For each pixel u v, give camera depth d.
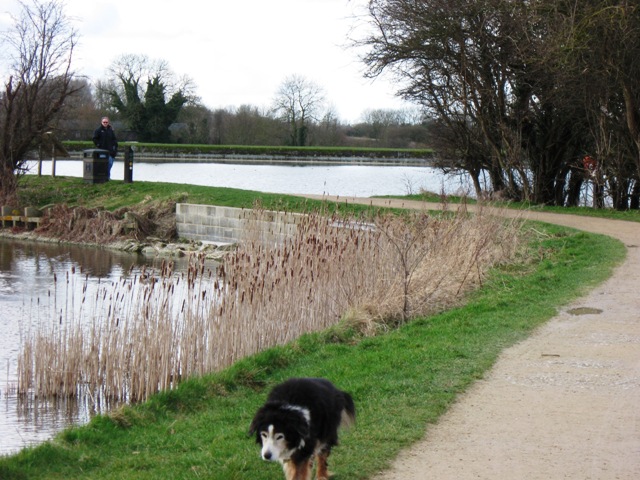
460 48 27.16
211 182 47.09
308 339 11.20
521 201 29.73
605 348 9.74
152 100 91.94
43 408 10.96
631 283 13.98
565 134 28.86
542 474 5.85
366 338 11.30
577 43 23.39
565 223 22.64
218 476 5.97
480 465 6.05
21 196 32.88
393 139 93.00
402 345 10.39
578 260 16.45
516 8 25.39
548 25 24.44
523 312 11.90
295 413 5.36
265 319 12.09
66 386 11.64
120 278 19.27
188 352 11.36
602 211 26.22
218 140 96.06
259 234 16.41
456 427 6.97
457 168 32.38
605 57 24.11
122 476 6.31
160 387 11.22
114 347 11.67
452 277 14.12
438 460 6.18
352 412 6.19
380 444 6.54
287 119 94.06
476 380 8.48
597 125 26.94
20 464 6.77
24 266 23.36
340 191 42.69
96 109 93.19
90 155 33.78
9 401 11.26
